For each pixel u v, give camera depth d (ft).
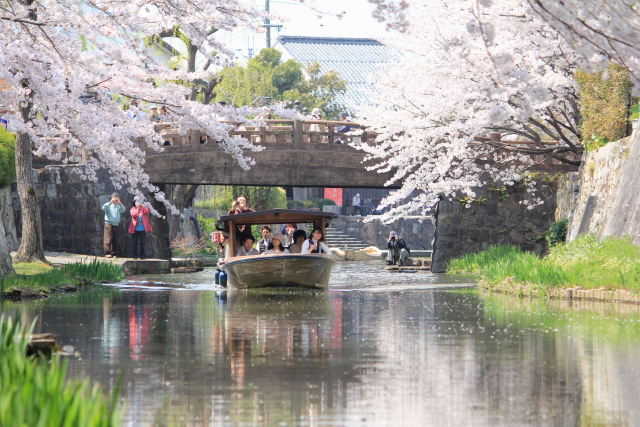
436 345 49.85
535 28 123.54
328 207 343.46
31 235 125.70
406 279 135.74
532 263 103.86
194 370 40.60
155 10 83.92
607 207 116.88
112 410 24.20
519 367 41.65
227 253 118.11
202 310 75.00
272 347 48.83
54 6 77.97
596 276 90.74
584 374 39.60
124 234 169.07
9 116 89.92
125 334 55.42
